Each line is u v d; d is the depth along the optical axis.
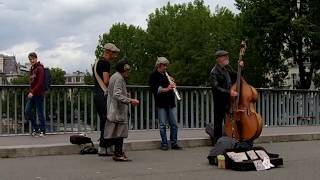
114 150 10.58
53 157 10.93
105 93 10.87
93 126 14.69
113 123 10.27
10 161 10.34
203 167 9.67
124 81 10.30
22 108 13.89
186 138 13.20
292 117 18.62
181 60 58.88
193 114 16.09
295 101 18.70
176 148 12.52
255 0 44.81
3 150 10.81
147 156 11.24
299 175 8.79
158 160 10.62
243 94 10.32
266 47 45.81
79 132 14.48
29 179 8.34
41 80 13.21
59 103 14.27
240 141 10.18
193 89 16.05
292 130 16.38
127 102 10.18
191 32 59.56
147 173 8.95
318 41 42.47
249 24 45.59
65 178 8.43
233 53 47.72
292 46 45.81
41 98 13.29
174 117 12.45
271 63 47.28
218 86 11.81
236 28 49.28
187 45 59.06
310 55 44.00
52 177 8.52
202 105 16.22
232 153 9.45
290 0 43.44
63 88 14.30
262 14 44.56
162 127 12.38
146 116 15.45
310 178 8.50
